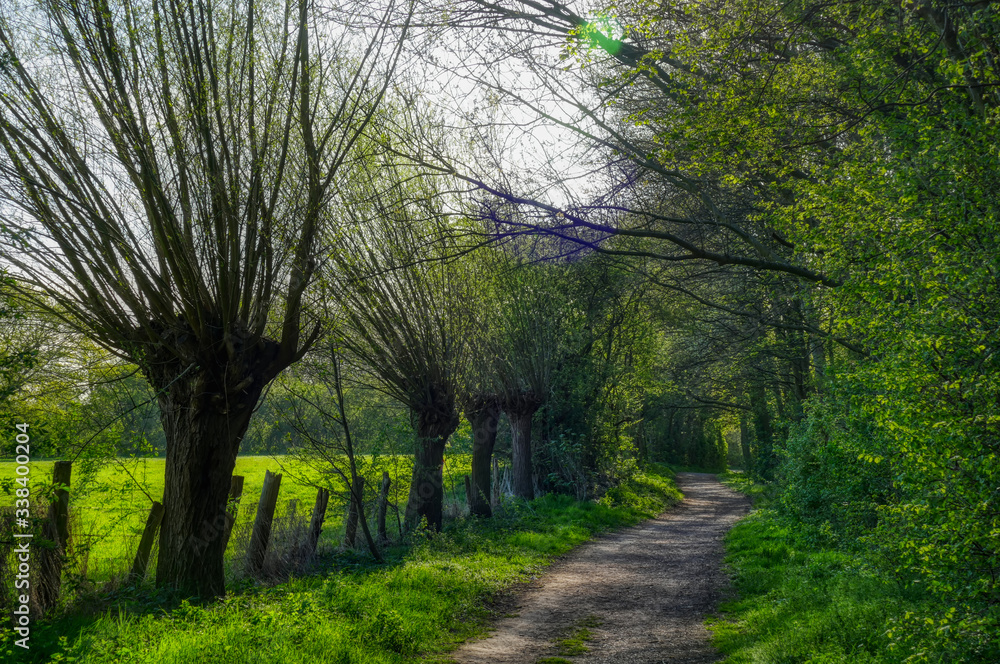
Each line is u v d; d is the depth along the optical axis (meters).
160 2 8.02
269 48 8.94
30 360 7.27
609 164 9.38
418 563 11.41
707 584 11.28
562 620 9.07
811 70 7.82
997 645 4.42
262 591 9.37
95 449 8.62
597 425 24.27
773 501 17.06
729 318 18.84
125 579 8.76
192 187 8.30
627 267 13.86
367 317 12.86
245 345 8.88
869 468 8.55
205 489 8.66
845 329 6.88
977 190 4.94
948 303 4.82
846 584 8.12
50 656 6.11
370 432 13.90
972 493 4.38
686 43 7.62
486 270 14.03
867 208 5.98
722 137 7.46
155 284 8.42
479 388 18.16
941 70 6.06
